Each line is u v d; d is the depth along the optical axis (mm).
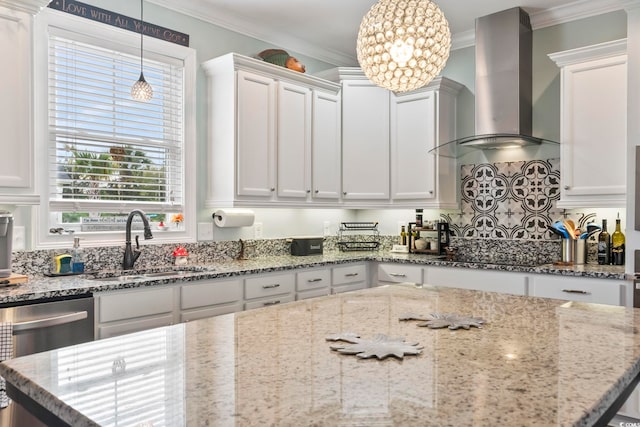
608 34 3443
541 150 3719
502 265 3309
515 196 3842
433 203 3889
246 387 917
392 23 1729
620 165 3025
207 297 2783
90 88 2947
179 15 3400
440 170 3906
